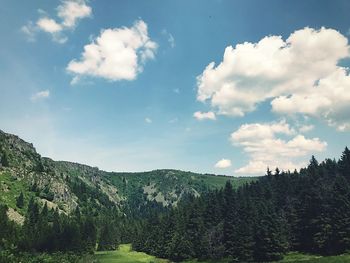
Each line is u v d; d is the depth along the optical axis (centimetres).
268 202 16512
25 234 18500
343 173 17562
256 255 13650
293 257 12975
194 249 16188
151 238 19388
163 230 18662
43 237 18238
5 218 19525
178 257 16250
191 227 17662
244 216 15800
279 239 13512
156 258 17262
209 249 15275
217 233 15662
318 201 13788
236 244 14150
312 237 13388
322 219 12900
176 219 18938
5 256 14725
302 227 13962
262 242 13412
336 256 11394
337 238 12319
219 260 14725
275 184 19288
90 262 15962
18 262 14525
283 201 16988
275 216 14088
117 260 16200
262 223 13775
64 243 18362
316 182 15625
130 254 18325
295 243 13950
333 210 13025
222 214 17575
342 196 12938
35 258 15438
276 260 13075
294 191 17200
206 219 17612
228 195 18112
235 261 13962
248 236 13888
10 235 17788
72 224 19988
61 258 16112
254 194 18812
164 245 17788
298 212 14512
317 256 12444
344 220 12362
